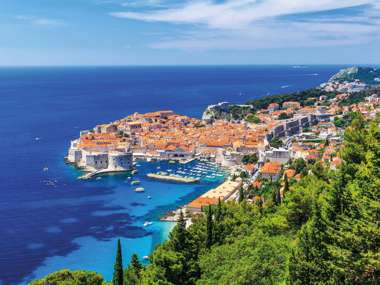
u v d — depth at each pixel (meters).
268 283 67.25
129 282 99.56
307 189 99.50
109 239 185.75
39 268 161.88
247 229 103.06
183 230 87.94
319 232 62.22
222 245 93.56
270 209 126.00
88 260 167.88
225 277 71.94
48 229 196.12
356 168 79.75
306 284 60.97
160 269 82.44
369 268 55.28
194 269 83.12
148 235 189.00
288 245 75.94
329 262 58.53
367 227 55.59
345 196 64.62
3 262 165.88
